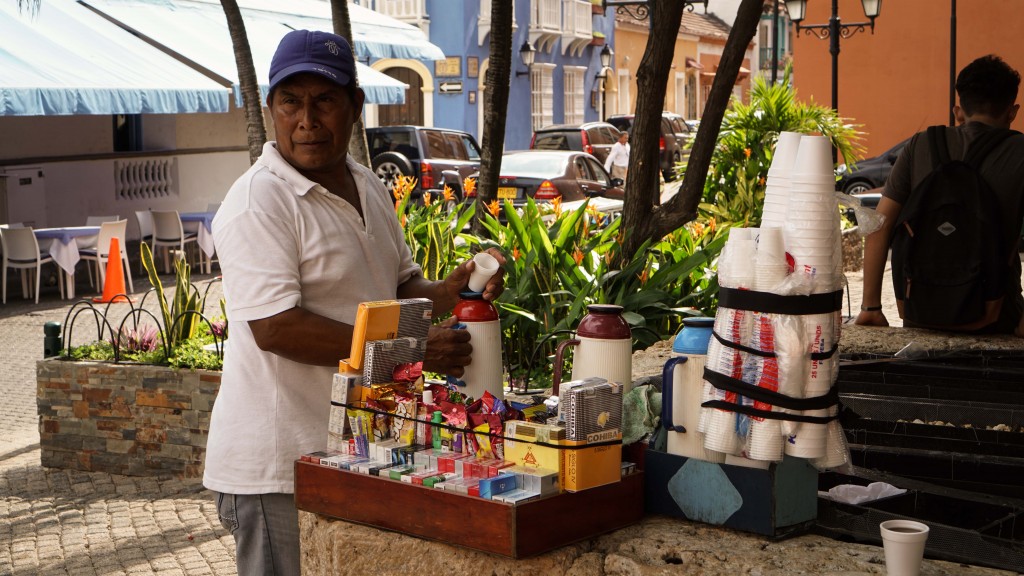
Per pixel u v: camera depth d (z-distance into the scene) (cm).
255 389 285
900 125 2623
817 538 245
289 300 273
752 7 588
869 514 256
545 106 3850
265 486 283
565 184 1780
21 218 1695
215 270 1719
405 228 785
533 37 3712
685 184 634
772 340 233
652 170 641
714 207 1331
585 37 4047
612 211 1362
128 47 1669
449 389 268
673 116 2895
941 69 2575
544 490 233
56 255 1430
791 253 233
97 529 593
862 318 468
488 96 768
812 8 2683
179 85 1591
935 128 430
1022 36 2508
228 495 290
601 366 270
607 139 2770
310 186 283
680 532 245
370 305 262
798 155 235
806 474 246
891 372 384
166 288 1525
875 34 2622
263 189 279
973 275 414
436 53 2417
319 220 285
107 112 1451
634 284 654
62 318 1309
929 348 408
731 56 599
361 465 254
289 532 287
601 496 242
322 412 287
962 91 426
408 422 255
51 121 1820
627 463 254
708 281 712
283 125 284
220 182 2194
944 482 308
